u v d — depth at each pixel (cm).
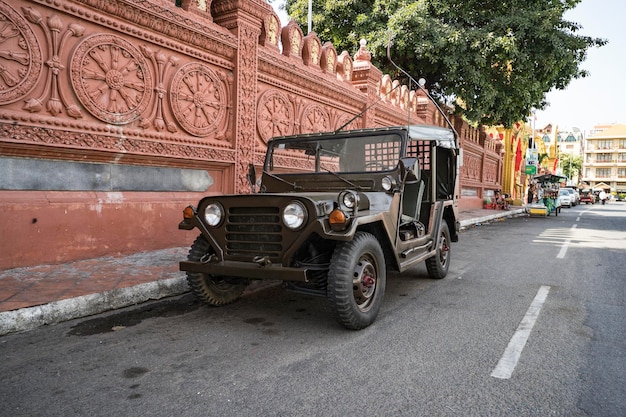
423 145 616
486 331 404
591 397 278
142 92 632
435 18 1537
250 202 397
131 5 591
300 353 343
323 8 1733
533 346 367
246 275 391
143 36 624
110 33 586
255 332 393
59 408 253
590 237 1254
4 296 410
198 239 452
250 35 791
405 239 503
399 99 1445
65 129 536
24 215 512
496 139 3173
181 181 720
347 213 376
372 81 1230
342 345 362
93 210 585
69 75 539
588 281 635
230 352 344
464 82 1566
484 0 1575
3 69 478
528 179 4256
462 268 734
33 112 509
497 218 2025
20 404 256
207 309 463
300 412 253
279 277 376
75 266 541
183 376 298
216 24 743
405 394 277
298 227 374
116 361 322
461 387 289
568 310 480
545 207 2305
